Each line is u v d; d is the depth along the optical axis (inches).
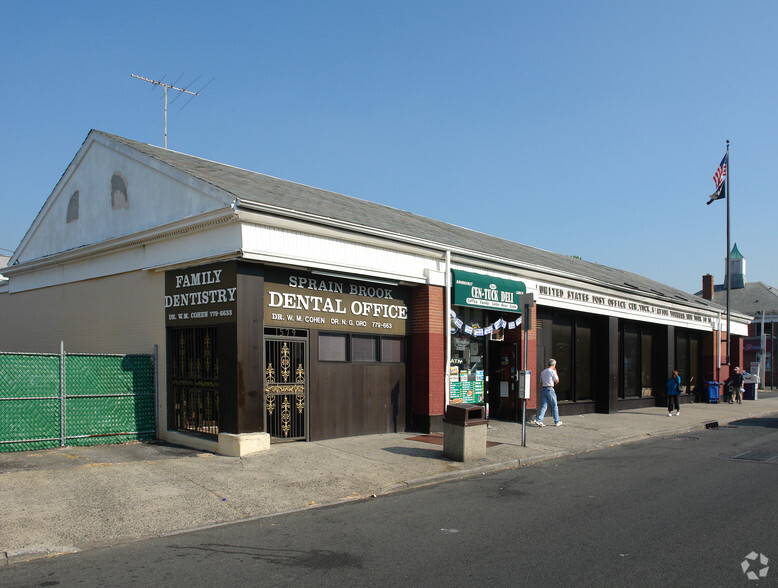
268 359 431.2
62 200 593.9
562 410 736.3
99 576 205.8
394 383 519.8
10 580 202.4
